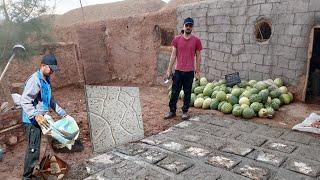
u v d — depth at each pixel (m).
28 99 4.08
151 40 11.27
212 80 9.86
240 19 8.72
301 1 7.43
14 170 5.00
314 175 4.55
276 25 8.02
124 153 5.50
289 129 6.38
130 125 6.14
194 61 7.04
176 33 10.52
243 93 7.61
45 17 7.54
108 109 5.91
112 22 12.26
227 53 9.23
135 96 6.34
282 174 4.61
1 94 6.35
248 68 8.79
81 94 10.35
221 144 5.73
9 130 5.69
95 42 12.16
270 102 7.50
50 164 4.55
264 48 8.34
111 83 12.23
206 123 6.91
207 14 9.54
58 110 4.66
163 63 11.00
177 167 4.91
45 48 10.39
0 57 6.62
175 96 7.15
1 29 6.63
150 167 4.95
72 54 11.16
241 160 5.08
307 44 7.50
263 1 8.16
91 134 5.62
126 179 4.62
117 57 12.49
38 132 4.30
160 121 7.18
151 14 11.13
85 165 5.08
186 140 6.00
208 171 4.77
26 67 10.03
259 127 6.54
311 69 8.51
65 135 4.43
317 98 8.07
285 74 8.05
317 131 6.07
